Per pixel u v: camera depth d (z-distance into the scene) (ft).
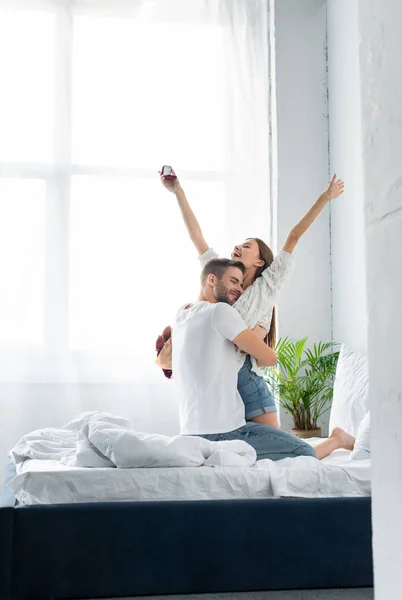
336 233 14.03
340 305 13.76
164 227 14.38
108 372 14.02
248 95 14.76
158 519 6.61
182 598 6.82
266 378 13.52
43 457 8.60
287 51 14.56
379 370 1.56
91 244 14.20
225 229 14.52
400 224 1.45
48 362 13.87
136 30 14.70
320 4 14.73
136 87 14.61
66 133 14.34
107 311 14.12
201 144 14.66
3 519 6.39
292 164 14.38
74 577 6.47
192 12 14.83
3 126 14.19
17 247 13.98
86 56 14.55
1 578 6.32
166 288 14.29
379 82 1.55
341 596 6.88
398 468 1.47
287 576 6.73
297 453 8.00
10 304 13.87
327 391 13.84
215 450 7.30
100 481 6.75
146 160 14.49
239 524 6.70
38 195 14.15
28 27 14.43
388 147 1.51
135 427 14.02
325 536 6.81
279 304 14.03
